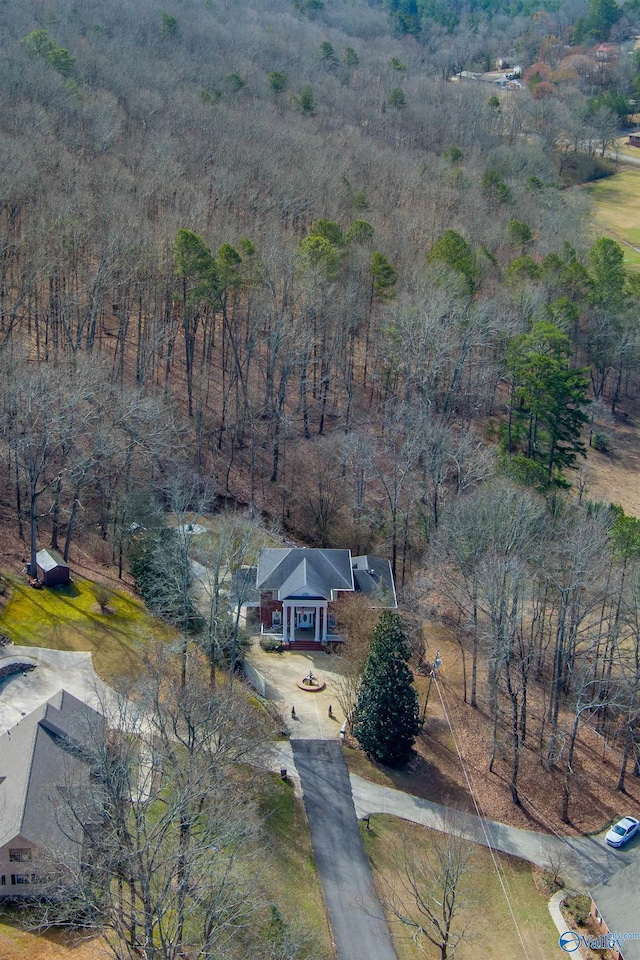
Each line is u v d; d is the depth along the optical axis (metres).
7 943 40.38
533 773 57.16
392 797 53.62
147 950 35.44
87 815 40.34
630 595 59.12
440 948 44.16
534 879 50.19
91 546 70.19
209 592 59.50
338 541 75.38
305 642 65.19
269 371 86.06
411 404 81.44
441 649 66.75
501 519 61.50
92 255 87.25
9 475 73.00
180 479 72.00
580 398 81.00
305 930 43.22
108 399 72.12
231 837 40.19
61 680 55.50
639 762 57.72
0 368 69.88
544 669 65.44
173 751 48.34
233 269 80.25
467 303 87.25
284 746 55.91
